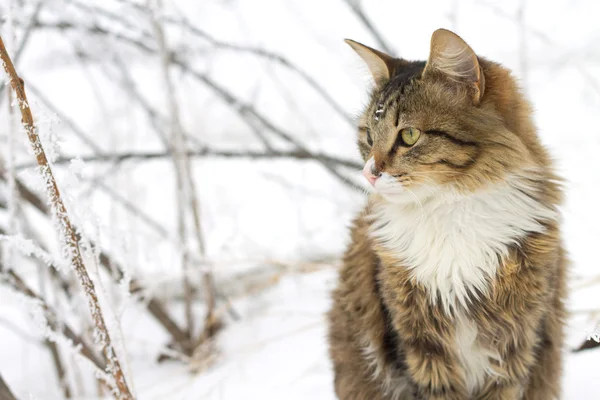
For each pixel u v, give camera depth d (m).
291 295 1.46
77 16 1.43
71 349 0.96
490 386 1.01
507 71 0.98
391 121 0.97
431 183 0.96
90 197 1.42
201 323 1.45
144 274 1.38
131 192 1.45
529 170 0.96
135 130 1.68
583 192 1.45
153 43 1.58
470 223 0.96
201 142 1.62
